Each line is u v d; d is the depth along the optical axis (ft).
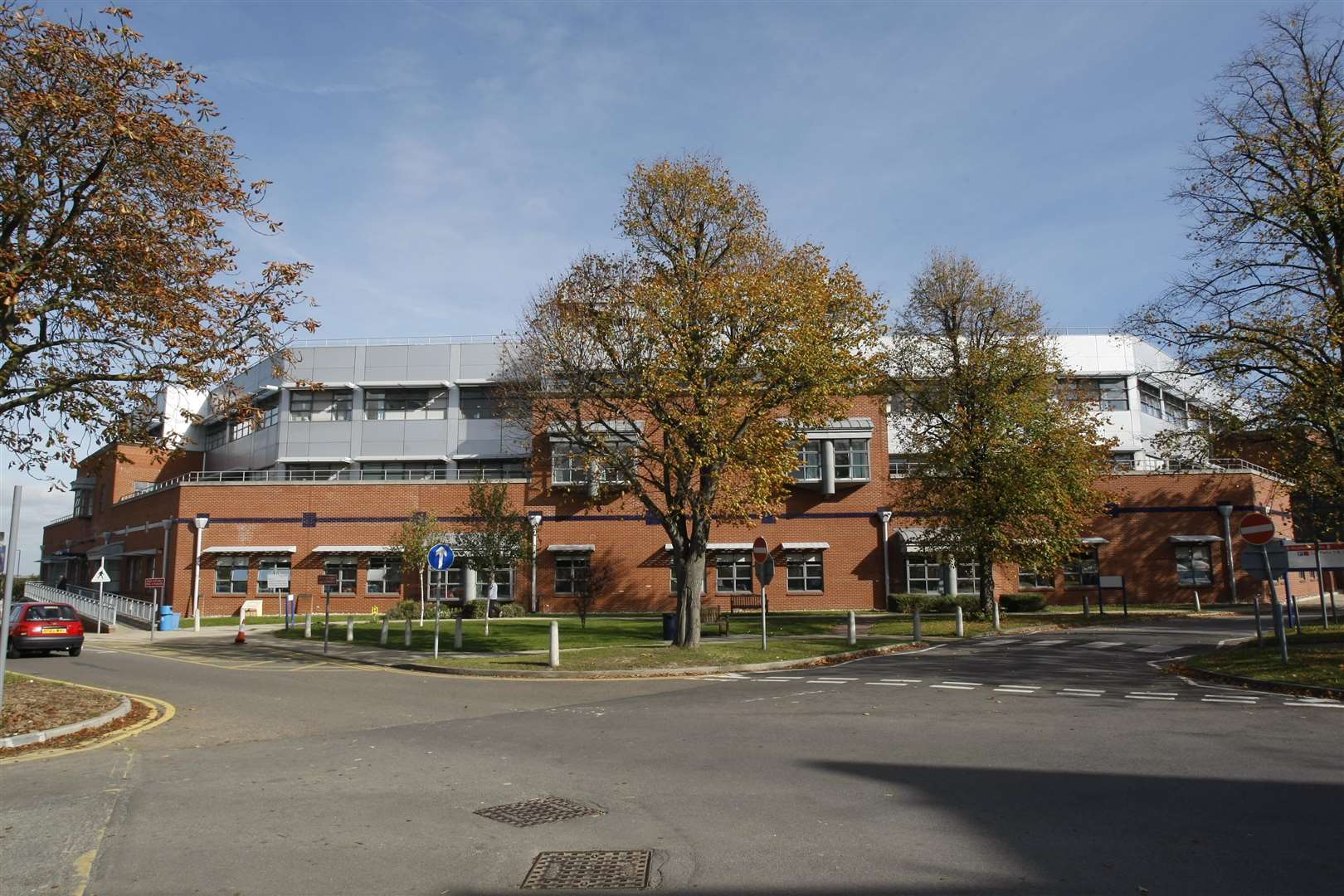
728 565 129.80
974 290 104.94
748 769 28.14
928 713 39.55
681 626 71.20
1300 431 71.77
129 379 44.16
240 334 46.16
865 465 130.52
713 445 64.80
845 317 70.33
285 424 151.53
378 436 150.20
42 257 39.37
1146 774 26.68
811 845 20.07
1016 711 39.78
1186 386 157.79
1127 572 128.47
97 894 17.83
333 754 32.01
